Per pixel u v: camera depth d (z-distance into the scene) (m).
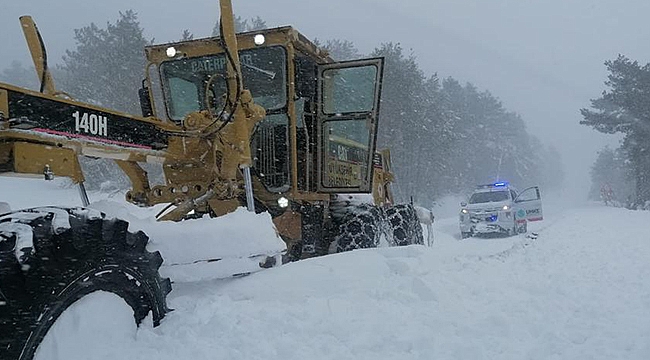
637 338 3.72
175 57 6.27
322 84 6.36
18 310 2.36
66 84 30.45
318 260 4.73
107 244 2.79
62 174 3.25
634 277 6.12
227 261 3.79
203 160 4.74
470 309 4.26
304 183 6.32
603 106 39.28
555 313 4.36
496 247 9.23
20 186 15.12
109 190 18.58
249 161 4.61
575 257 7.89
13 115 2.97
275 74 5.99
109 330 2.76
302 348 3.15
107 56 29.47
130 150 3.88
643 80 37.78
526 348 3.48
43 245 2.49
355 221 6.67
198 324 3.26
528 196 18.95
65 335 2.54
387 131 31.67
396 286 4.51
